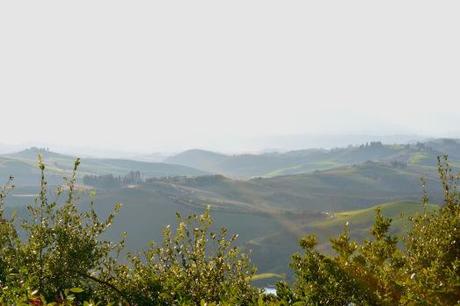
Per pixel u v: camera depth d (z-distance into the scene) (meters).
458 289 9.33
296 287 10.84
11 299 7.36
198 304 12.80
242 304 12.44
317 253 10.51
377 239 10.46
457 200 12.38
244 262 13.75
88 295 13.84
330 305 10.02
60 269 13.81
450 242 10.59
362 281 9.71
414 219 11.83
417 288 9.29
